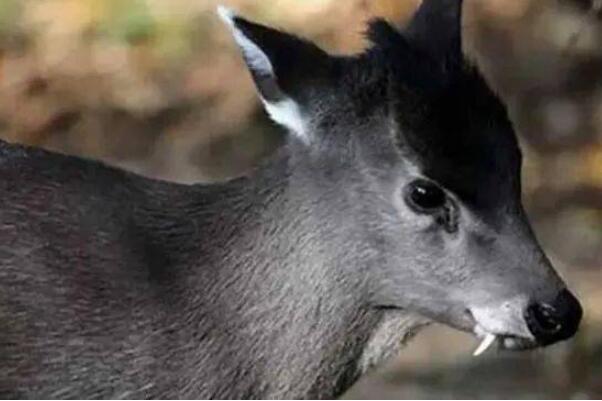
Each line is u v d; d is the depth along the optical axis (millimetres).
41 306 4539
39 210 4555
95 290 4543
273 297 4531
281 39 4504
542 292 4480
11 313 4535
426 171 4480
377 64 4504
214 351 4543
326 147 4508
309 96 4504
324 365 4535
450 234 4488
